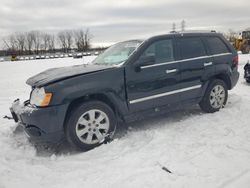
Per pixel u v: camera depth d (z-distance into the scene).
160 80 5.16
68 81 4.37
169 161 3.88
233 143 4.35
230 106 6.47
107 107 4.66
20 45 94.81
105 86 4.59
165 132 4.95
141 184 3.36
